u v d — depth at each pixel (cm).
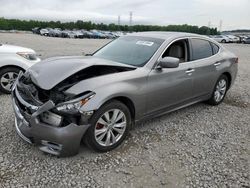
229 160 386
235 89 793
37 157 364
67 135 336
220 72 588
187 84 500
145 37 509
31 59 672
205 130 484
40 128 341
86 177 330
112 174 339
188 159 383
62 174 333
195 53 531
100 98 352
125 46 498
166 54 467
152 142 425
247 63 1481
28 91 366
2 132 430
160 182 329
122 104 386
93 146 369
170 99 472
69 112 333
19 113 369
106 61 415
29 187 307
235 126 511
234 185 330
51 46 2258
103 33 5891
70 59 416
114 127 388
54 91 350
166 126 489
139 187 318
